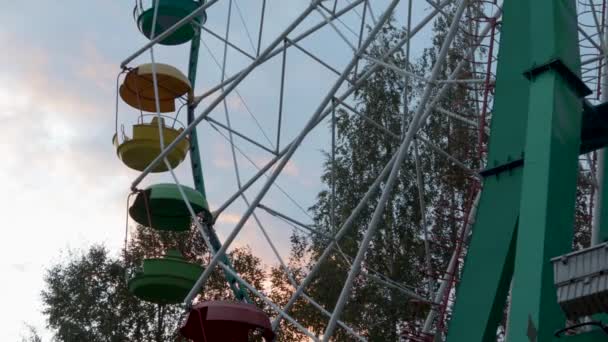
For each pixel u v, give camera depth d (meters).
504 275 11.60
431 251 23.12
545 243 9.81
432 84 12.89
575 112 10.82
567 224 10.15
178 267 15.43
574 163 10.55
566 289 9.18
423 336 15.27
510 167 12.07
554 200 10.09
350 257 23.19
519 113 12.29
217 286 25.31
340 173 24.73
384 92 25.38
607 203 12.39
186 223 16.92
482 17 15.85
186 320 13.38
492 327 11.48
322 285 23.31
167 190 16.03
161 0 17.84
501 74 12.62
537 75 10.87
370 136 25.00
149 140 16.80
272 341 13.54
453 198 23.92
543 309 9.53
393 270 23.06
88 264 25.50
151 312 24.88
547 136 10.40
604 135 12.48
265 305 25.16
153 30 17.34
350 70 13.94
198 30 18.30
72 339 24.31
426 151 24.64
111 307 24.98
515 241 11.72
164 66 17.36
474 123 16.06
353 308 22.77
